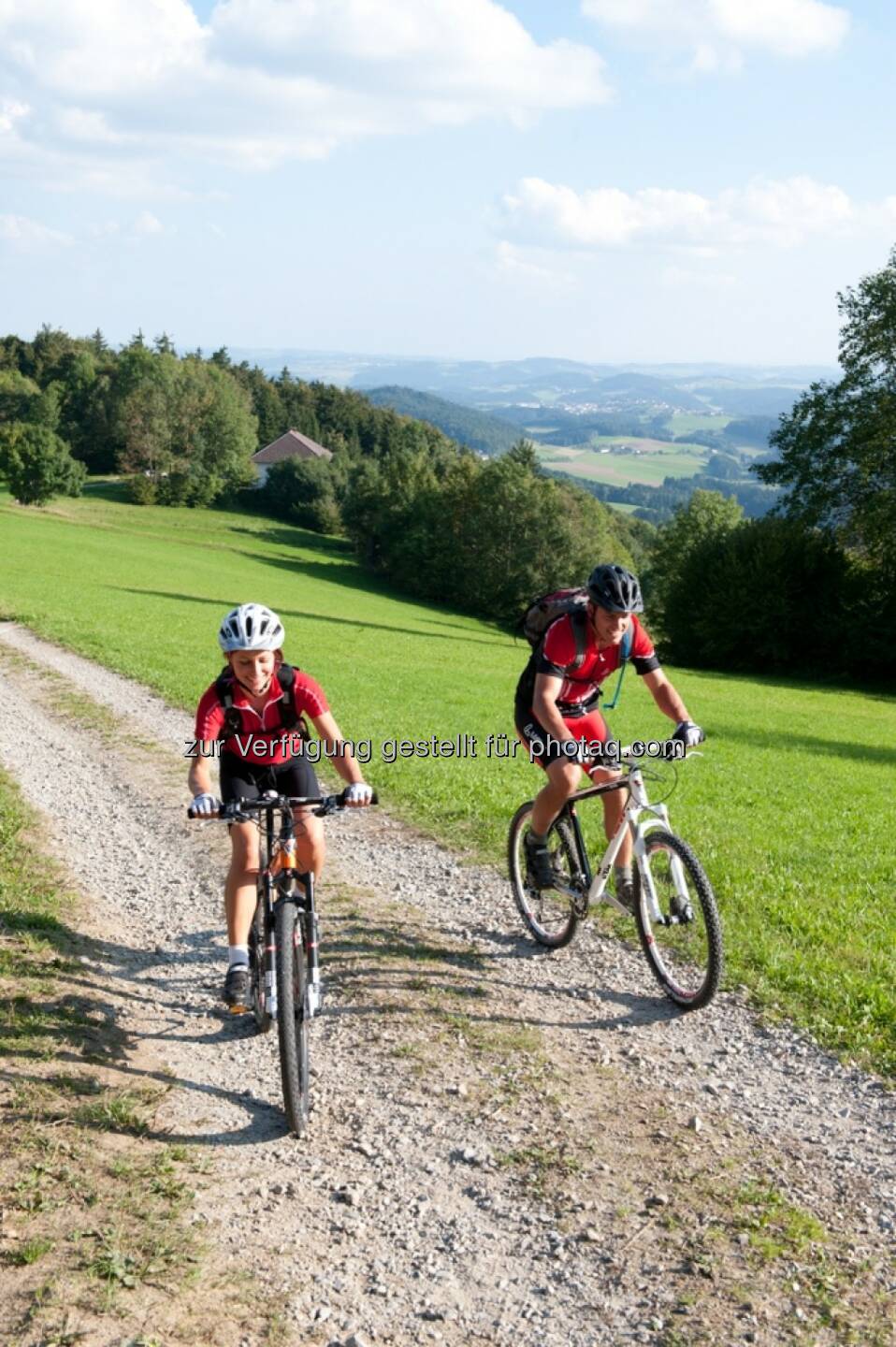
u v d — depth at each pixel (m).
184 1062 4.61
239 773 4.63
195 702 15.31
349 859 8.05
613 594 5.09
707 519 62.28
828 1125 4.19
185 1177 3.67
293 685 4.45
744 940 6.13
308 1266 3.26
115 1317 2.91
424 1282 3.22
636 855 5.32
